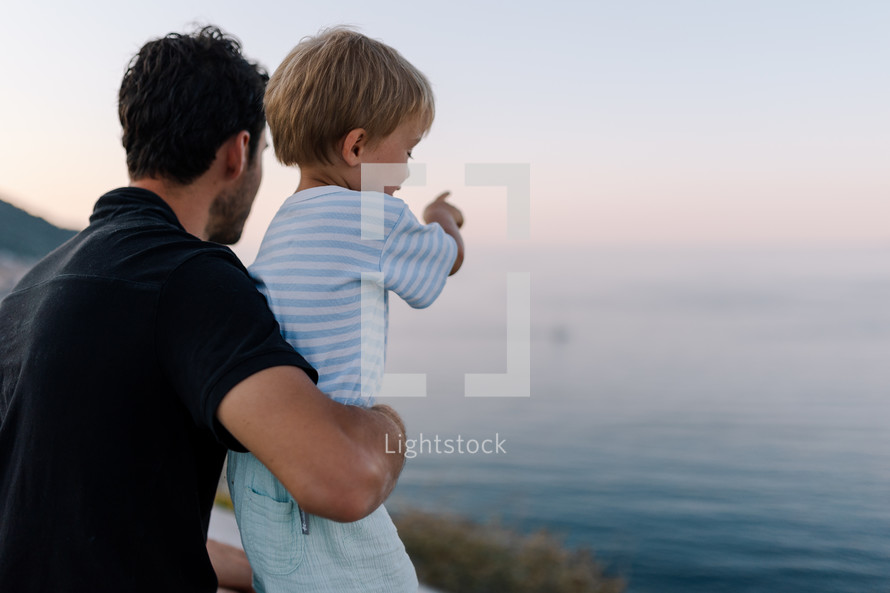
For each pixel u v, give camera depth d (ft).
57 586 2.83
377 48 4.01
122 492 2.83
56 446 2.82
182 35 3.53
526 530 12.38
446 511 12.62
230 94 3.45
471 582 10.78
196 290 2.82
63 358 2.84
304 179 4.09
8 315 3.24
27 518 2.87
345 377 3.53
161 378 2.85
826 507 61.67
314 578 3.54
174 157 3.36
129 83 3.42
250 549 3.69
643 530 52.65
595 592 11.35
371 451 2.83
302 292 3.56
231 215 3.74
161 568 2.93
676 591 33.14
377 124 3.86
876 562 40.22
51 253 3.44
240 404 2.59
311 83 3.84
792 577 37.58
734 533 50.42
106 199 3.35
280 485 3.59
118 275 2.91
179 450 2.93
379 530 3.69
